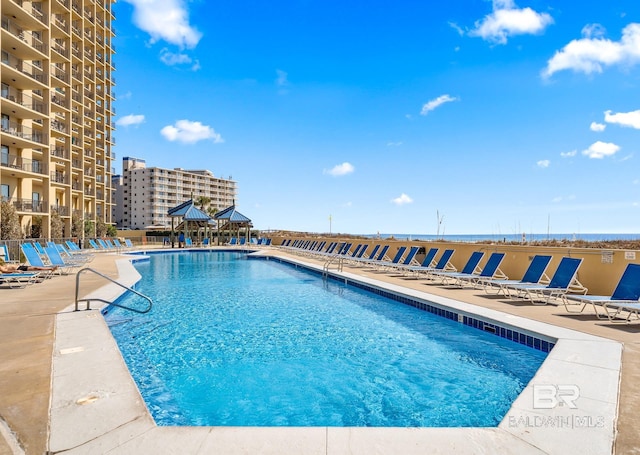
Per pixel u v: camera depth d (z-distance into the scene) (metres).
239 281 14.67
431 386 4.90
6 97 26.52
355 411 4.24
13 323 6.10
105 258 21.64
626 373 3.95
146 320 8.23
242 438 2.75
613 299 6.58
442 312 8.16
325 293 11.84
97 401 3.33
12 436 2.76
